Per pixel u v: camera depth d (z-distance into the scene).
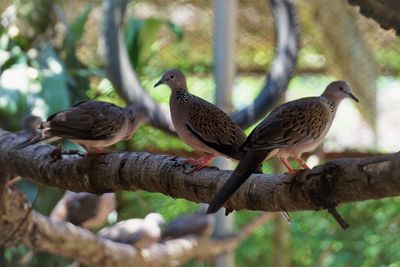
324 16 13.30
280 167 14.70
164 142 14.59
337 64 13.66
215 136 7.67
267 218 13.84
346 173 5.82
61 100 12.52
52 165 8.32
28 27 13.66
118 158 7.85
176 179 7.37
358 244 17.25
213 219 13.22
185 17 15.89
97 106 7.86
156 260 12.09
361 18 14.05
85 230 11.02
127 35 14.02
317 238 17.42
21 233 10.02
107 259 11.28
